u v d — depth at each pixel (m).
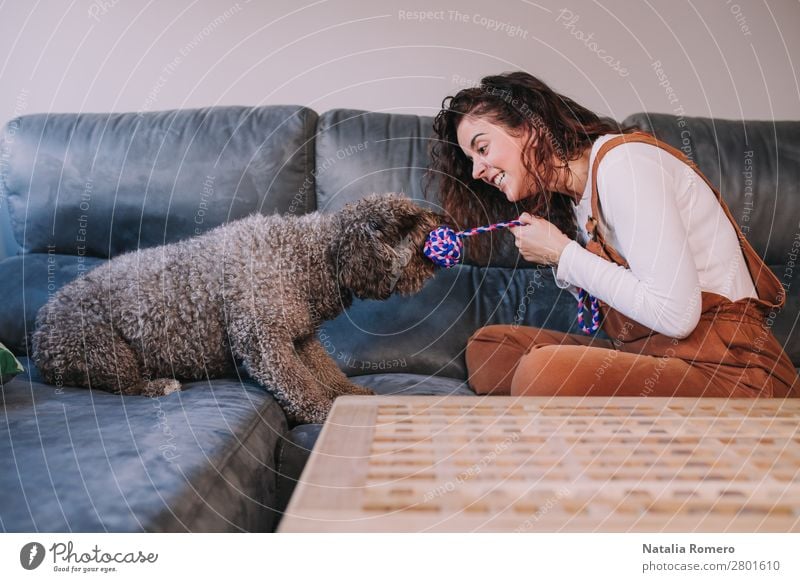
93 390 1.12
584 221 1.21
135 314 1.15
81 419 0.92
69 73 1.88
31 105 1.88
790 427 0.65
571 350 1.04
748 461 0.55
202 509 0.72
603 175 1.03
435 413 0.69
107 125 1.55
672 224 0.97
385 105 1.88
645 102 1.89
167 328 1.16
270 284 1.15
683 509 0.46
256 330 1.13
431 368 1.42
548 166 1.15
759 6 1.86
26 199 1.53
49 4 1.85
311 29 1.85
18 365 1.07
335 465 0.53
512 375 1.27
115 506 0.65
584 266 1.05
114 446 0.81
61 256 1.53
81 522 0.62
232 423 0.95
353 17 1.85
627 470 0.53
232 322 1.15
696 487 0.50
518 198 1.22
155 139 1.52
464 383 1.34
